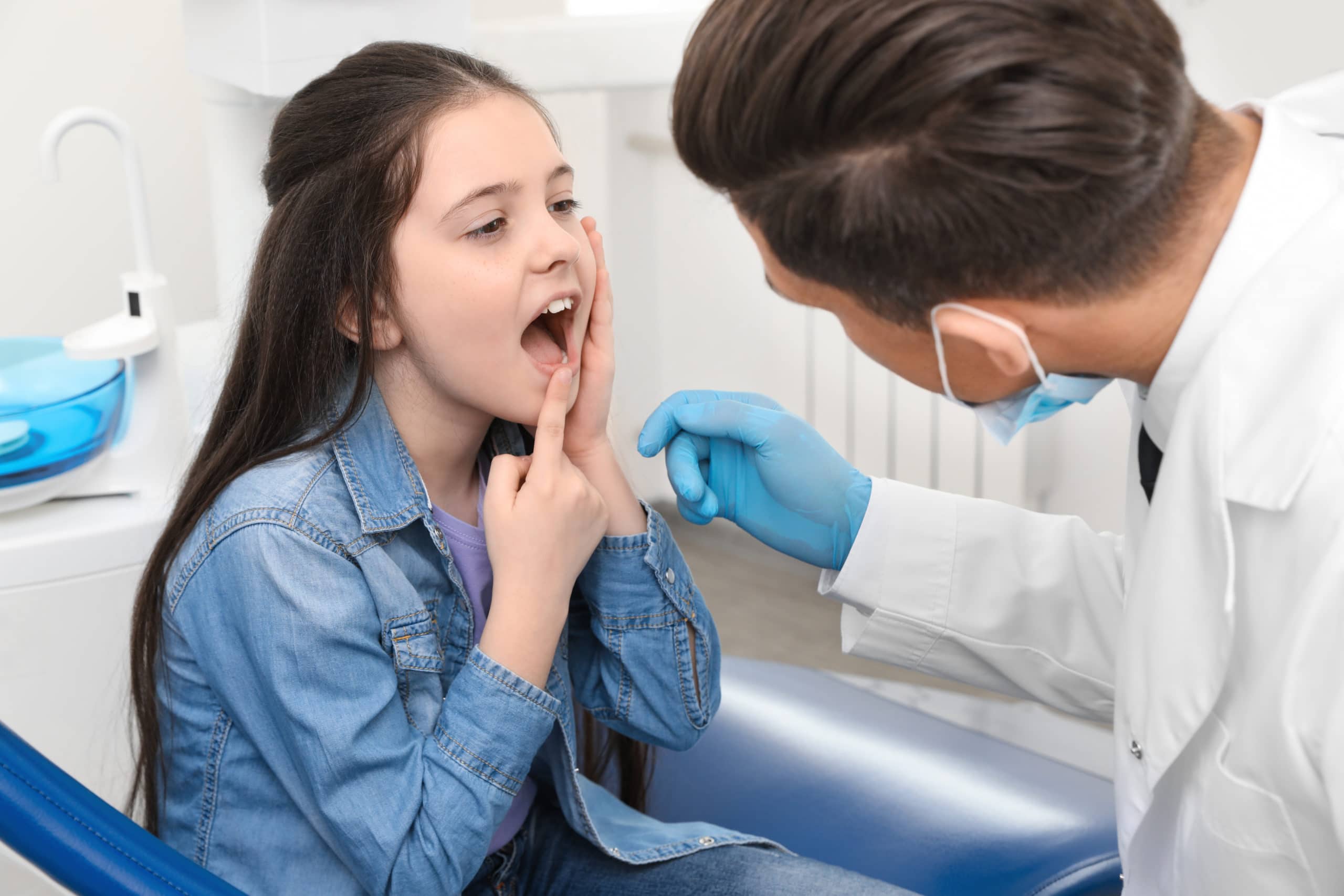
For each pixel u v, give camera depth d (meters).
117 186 1.75
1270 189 0.63
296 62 1.11
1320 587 0.59
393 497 0.82
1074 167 0.55
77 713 1.06
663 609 0.92
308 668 0.76
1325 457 0.60
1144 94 0.55
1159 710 0.68
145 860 0.69
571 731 0.93
